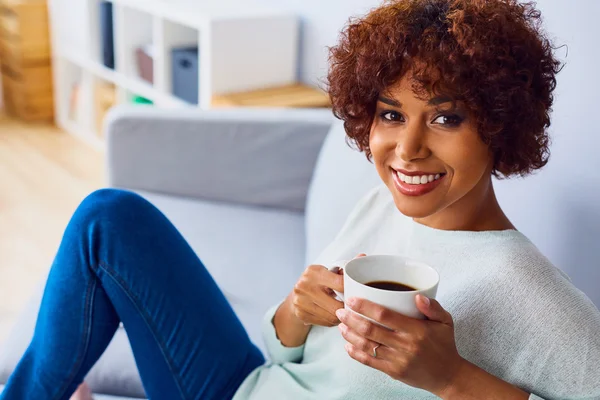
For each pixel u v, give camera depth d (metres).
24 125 4.61
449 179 0.98
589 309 0.95
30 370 1.35
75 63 4.52
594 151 1.58
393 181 1.02
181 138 2.37
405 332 0.90
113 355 1.66
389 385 1.08
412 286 0.97
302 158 2.34
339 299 1.10
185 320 1.31
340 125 2.12
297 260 2.08
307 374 1.22
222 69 2.96
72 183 3.81
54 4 4.41
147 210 1.33
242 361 1.37
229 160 2.38
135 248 1.28
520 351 0.97
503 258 1.00
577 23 1.59
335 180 1.93
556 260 1.70
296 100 2.94
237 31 2.95
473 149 0.96
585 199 1.61
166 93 3.48
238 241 2.16
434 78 0.93
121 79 3.85
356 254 1.23
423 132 0.96
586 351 0.93
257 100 2.93
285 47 3.09
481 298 1.00
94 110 4.32
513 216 1.81
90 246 1.27
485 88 0.92
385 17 0.98
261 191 2.40
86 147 4.32
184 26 3.41
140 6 3.43
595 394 0.92
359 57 0.99
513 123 0.95
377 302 0.91
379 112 1.01
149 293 1.29
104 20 3.96
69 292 1.29
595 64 1.56
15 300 2.76
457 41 0.92
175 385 1.34
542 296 0.96
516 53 0.93
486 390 0.94
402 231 1.17
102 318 1.32
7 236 3.22
